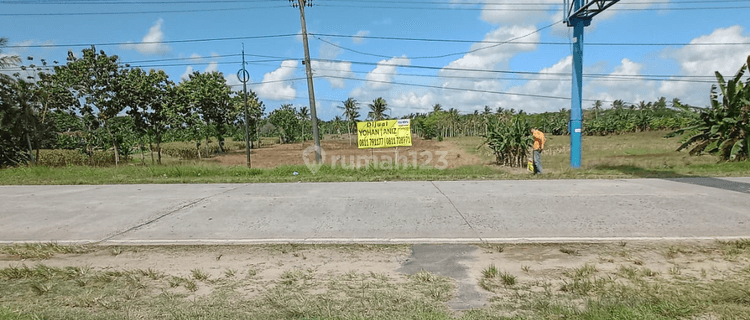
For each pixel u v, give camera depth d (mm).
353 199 9023
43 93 25031
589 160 18516
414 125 85688
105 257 5145
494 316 3197
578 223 6359
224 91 40375
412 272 4387
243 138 75500
